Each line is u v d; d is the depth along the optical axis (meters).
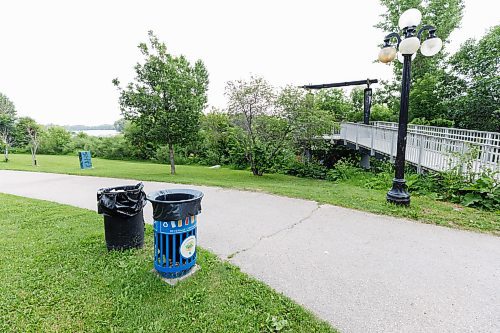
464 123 15.51
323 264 3.27
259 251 3.65
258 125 12.78
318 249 3.70
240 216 5.26
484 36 15.87
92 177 11.06
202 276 2.94
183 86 12.30
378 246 3.79
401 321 2.26
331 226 4.62
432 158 8.29
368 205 5.74
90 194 7.70
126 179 10.45
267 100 12.47
